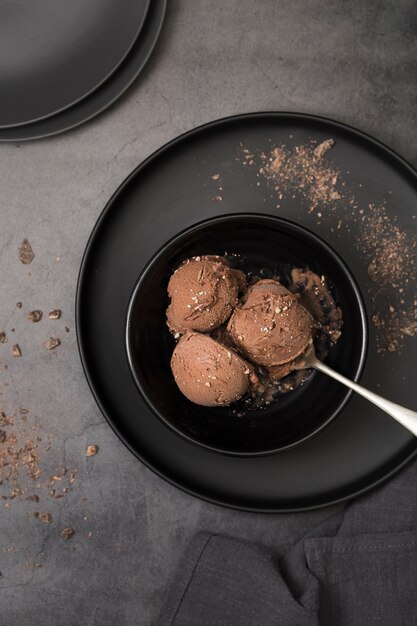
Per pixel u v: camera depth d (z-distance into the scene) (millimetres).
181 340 527
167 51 606
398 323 567
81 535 602
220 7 605
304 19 605
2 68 596
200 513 597
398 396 563
